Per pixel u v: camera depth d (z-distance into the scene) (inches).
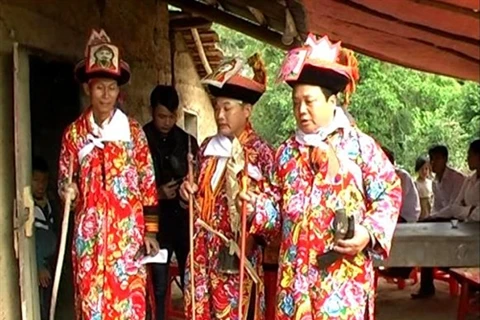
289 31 198.1
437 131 593.0
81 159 156.8
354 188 118.6
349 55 122.4
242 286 137.8
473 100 604.1
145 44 281.9
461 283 240.1
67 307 208.1
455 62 147.9
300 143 121.3
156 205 163.2
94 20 221.5
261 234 139.8
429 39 134.7
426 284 285.6
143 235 160.6
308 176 120.3
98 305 154.6
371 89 575.8
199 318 154.9
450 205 281.9
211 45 398.6
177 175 196.4
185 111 383.6
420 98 603.2
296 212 120.2
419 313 260.5
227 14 288.2
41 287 195.3
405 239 210.2
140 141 161.6
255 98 152.6
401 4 117.3
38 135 218.5
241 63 151.2
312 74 117.3
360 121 576.7
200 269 155.3
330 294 117.6
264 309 155.1
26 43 172.4
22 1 172.9
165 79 317.1
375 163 119.1
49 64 213.6
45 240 194.9
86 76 156.8
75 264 158.2
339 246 114.3
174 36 351.3
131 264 157.3
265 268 161.6
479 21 113.9
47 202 198.4
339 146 119.3
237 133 151.9
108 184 155.9
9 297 166.9
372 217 116.6
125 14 254.8
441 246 209.6
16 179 163.3
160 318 195.5
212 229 150.0
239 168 148.9
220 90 150.3
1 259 164.6
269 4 213.9
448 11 112.3
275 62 621.3
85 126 157.5
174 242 198.7
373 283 122.3
